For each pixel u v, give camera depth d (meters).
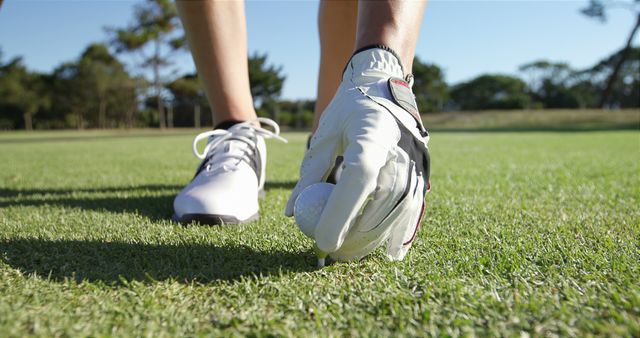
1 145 7.65
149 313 0.61
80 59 32.91
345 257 0.80
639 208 1.34
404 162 0.71
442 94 42.75
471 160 3.36
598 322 0.56
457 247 0.92
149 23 28.80
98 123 34.53
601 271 0.75
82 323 0.57
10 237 0.99
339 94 0.79
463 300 0.63
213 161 1.35
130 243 0.95
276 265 0.81
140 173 2.61
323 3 1.51
